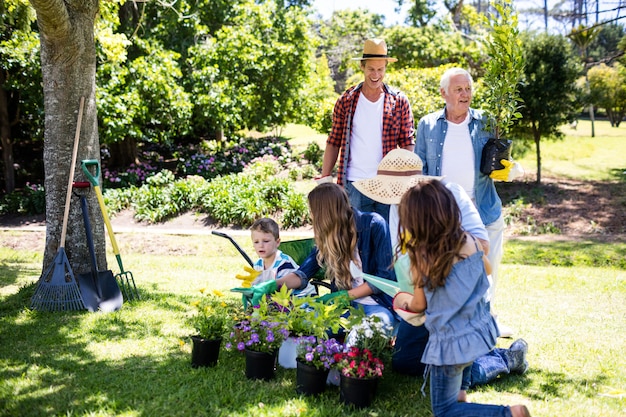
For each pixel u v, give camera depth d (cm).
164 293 602
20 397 323
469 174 423
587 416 312
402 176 372
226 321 394
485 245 320
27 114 1764
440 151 425
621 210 1400
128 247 1038
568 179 1705
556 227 1330
